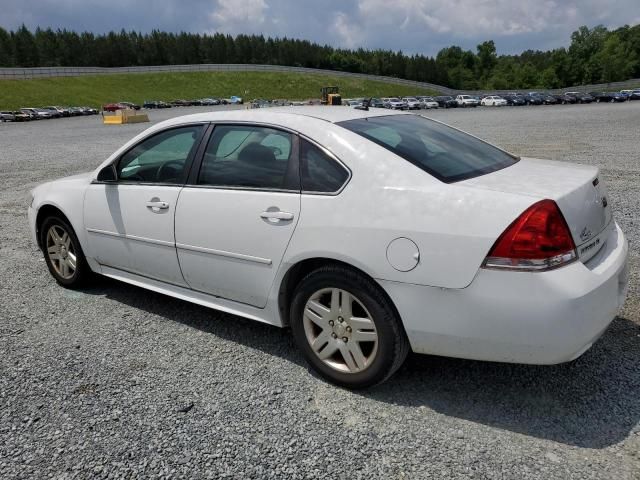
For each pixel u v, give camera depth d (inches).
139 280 167.0
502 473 94.8
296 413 114.6
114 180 166.6
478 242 101.0
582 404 113.5
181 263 148.8
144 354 143.0
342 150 120.5
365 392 121.6
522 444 102.2
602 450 99.7
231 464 99.7
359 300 115.6
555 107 2137.1
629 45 4357.8
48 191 190.2
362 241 112.0
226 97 3846.0
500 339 102.0
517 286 98.5
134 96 3540.8
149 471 98.7
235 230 133.1
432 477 94.4
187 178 146.7
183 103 3085.6
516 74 4766.2
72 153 703.7
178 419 113.6
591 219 110.8
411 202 108.7
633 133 735.1
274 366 135.0
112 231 165.9
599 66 4170.8
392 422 110.5
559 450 100.0
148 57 4837.6
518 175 118.4
